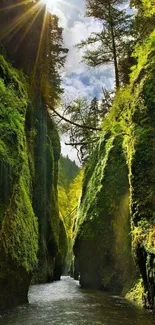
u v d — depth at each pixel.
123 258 24.09
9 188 14.74
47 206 36.75
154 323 12.80
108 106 30.94
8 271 16.05
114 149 28.36
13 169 15.26
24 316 14.25
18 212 17.94
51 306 17.03
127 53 29.86
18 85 21.23
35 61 29.22
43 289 27.00
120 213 25.92
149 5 17.80
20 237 17.78
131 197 18.45
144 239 16.16
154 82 19.23
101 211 27.39
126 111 22.47
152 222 16.27
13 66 25.30
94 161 33.38
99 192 27.91
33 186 28.77
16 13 26.78
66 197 70.44
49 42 31.95
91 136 32.44
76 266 43.31
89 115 31.27
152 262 14.78
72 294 22.98
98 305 17.38
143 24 23.88
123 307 16.66
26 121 25.92
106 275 25.69
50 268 38.09
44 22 30.62
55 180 43.28
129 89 22.06
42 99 32.00
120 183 26.98
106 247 26.28
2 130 15.30
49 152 36.47
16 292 17.27
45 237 36.06
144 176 18.00
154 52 20.22
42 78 30.62
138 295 18.67
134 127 19.55
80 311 15.48
